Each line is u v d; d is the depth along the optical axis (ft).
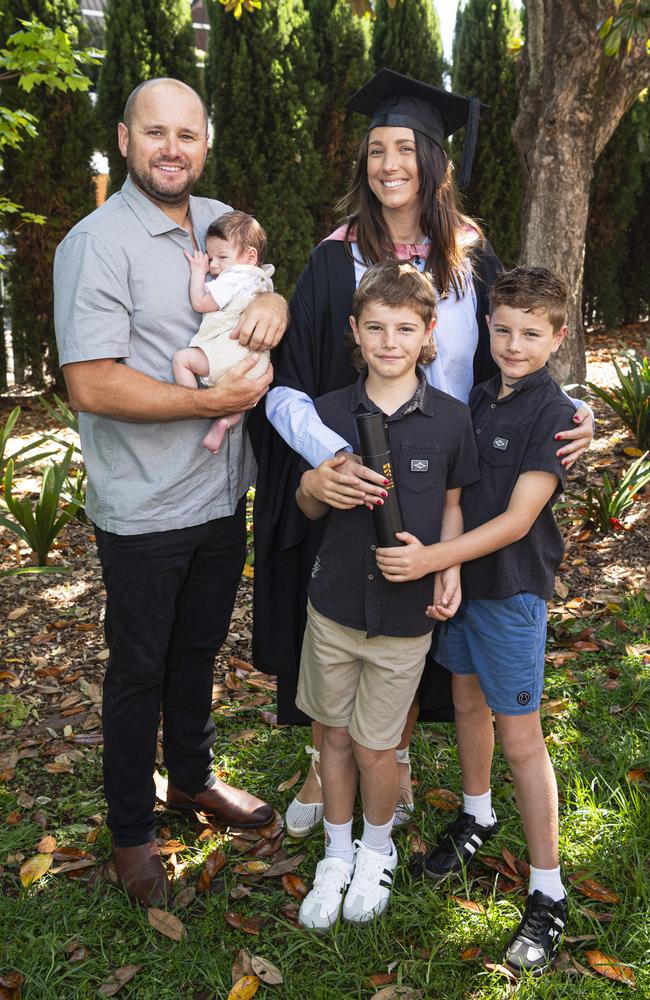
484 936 6.82
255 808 8.29
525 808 6.83
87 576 13.88
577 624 12.01
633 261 31.94
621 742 9.18
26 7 21.08
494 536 6.51
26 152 21.66
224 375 6.84
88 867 7.75
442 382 7.30
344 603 6.80
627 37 13.75
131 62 22.24
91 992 6.44
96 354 6.35
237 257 7.14
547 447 6.49
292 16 23.90
